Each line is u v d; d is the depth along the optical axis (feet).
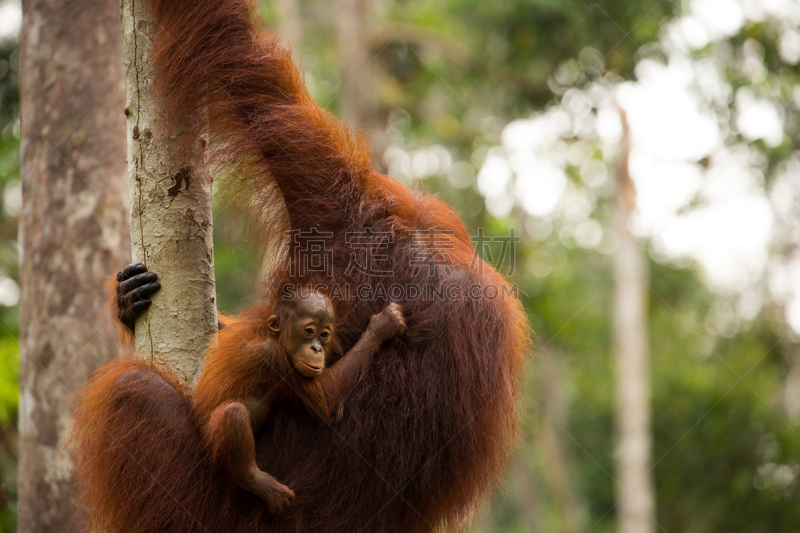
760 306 52.60
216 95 12.62
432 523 11.39
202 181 11.62
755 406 48.91
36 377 17.62
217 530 10.41
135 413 10.62
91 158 17.88
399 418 10.78
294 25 48.98
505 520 75.41
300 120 12.60
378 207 12.16
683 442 52.80
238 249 13.51
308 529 10.52
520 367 12.39
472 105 56.08
